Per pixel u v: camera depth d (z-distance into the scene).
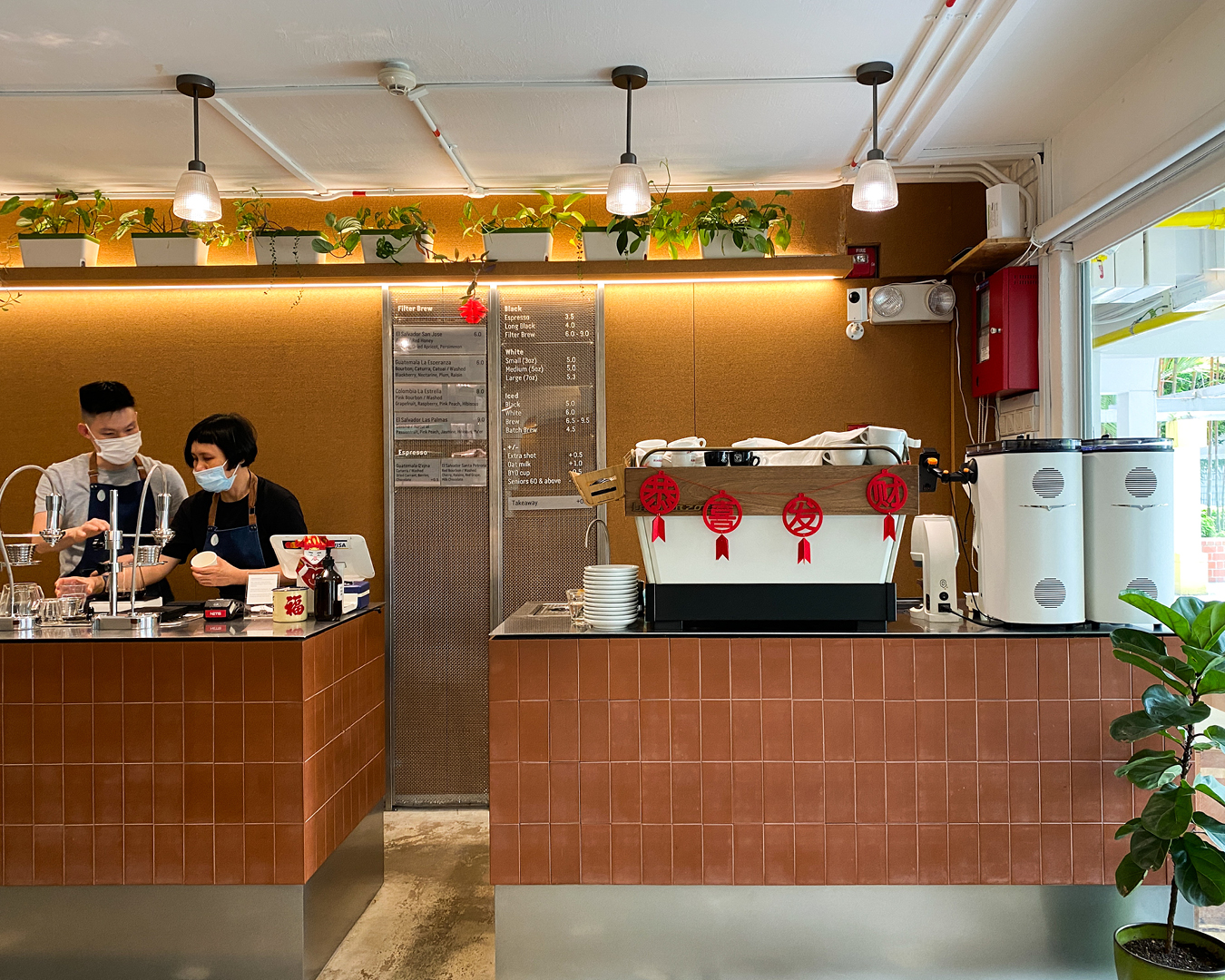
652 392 4.01
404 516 3.99
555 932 2.33
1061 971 2.32
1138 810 2.26
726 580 2.36
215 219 2.96
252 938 2.43
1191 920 2.29
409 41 2.71
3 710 2.41
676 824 2.29
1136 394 3.01
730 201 4.00
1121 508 2.28
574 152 3.58
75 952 2.44
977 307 3.89
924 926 2.32
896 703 2.28
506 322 4.01
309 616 2.77
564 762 2.30
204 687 2.40
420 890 3.10
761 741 2.29
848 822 2.28
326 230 4.06
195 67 2.85
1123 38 2.71
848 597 2.33
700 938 2.32
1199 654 1.97
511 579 3.99
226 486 3.28
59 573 3.97
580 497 3.99
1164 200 2.77
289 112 3.18
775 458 2.48
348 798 2.77
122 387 3.38
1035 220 3.59
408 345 4.00
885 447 2.33
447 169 3.75
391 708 3.97
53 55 2.76
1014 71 2.92
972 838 2.27
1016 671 2.28
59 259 3.88
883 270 3.97
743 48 2.77
